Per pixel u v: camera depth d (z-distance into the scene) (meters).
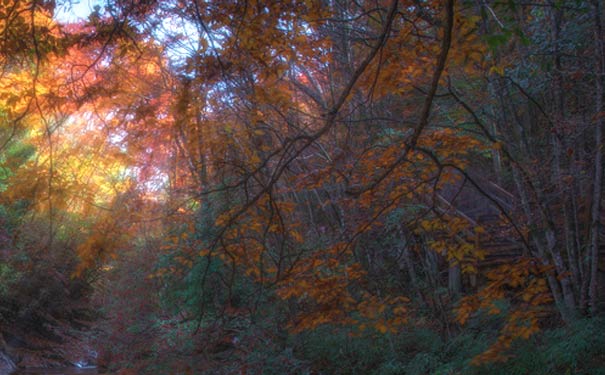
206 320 12.09
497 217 12.20
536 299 7.47
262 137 9.10
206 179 9.73
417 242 12.59
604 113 8.72
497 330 10.28
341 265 8.89
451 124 10.67
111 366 14.63
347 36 10.19
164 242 12.48
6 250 19.11
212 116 8.60
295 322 8.48
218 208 9.89
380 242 12.33
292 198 13.33
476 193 13.18
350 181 8.20
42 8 7.46
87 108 9.87
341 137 11.57
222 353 11.98
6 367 18.48
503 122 10.11
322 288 7.80
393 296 12.00
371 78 6.80
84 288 24.50
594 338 8.53
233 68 7.31
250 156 8.12
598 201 9.39
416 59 6.83
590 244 9.77
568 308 9.55
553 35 9.35
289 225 9.09
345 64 11.90
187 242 10.41
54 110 7.87
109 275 16.88
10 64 7.90
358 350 11.41
